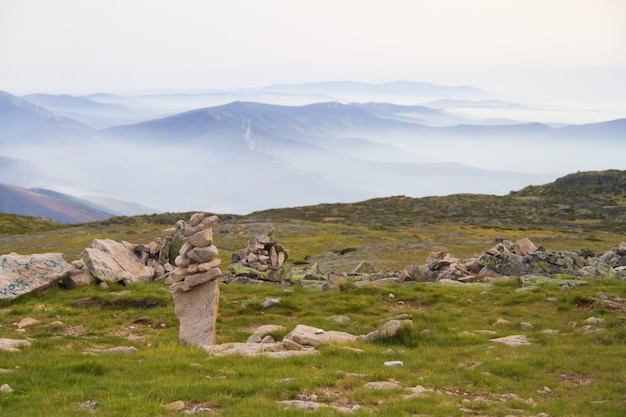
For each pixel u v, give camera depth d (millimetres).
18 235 131125
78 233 131375
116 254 39438
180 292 22359
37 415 11500
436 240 108938
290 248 102500
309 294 34500
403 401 13453
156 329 25766
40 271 33844
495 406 13828
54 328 25406
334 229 133250
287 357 18469
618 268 41688
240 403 12883
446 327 24891
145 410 12039
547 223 172625
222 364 17438
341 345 20406
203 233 21969
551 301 30938
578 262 42469
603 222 174875
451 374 17297
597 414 13508
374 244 107188
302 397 13789
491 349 20984
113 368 16438
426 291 34938
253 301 31297
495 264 42469
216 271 21906
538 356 19547
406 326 22781
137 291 33875
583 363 18859
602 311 27359
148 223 168250
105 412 11781
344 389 14852
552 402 14508
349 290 35031
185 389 13828
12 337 22641
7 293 31406
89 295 32719
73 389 13797
